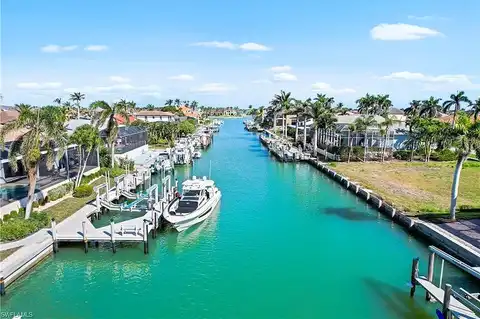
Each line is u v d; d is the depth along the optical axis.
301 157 68.69
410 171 54.50
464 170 55.53
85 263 24.31
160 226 30.14
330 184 50.12
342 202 40.59
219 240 28.89
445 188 43.22
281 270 23.84
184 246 27.59
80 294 20.59
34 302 19.66
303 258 25.66
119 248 25.95
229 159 72.81
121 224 28.55
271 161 70.56
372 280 22.50
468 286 21.08
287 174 57.59
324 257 25.81
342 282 22.25
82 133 36.78
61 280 22.11
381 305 19.70
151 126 87.56
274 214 35.97
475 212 32.25
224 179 53.09
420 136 62.41
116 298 20.25
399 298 20.38
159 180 51.12
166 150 71.44
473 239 25.17
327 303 19.89
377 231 30.95
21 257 21.81
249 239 29.22
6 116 45.50
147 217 30.22
